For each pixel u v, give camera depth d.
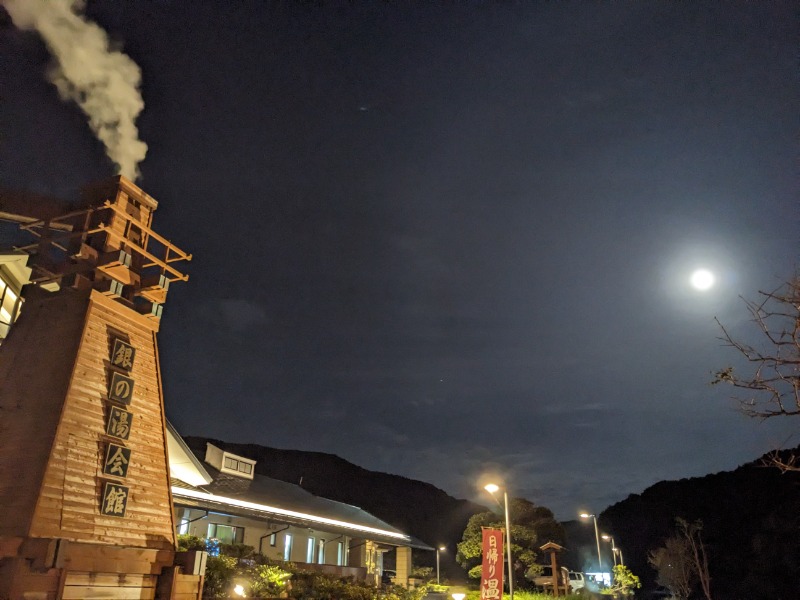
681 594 44.59
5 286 15.70
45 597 9.09
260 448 69.12
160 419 12.55
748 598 43.81
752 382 5.86
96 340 11.57
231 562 15.92
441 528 68.44
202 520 19.86
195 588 11.64
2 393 11.09
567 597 31.55
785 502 50.31
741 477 61.75
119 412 11.38
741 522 54.38
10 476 10.00
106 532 10.47
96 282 12.08
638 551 62.62
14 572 8.87
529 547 37.31
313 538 26.03
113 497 10.70
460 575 51.31
